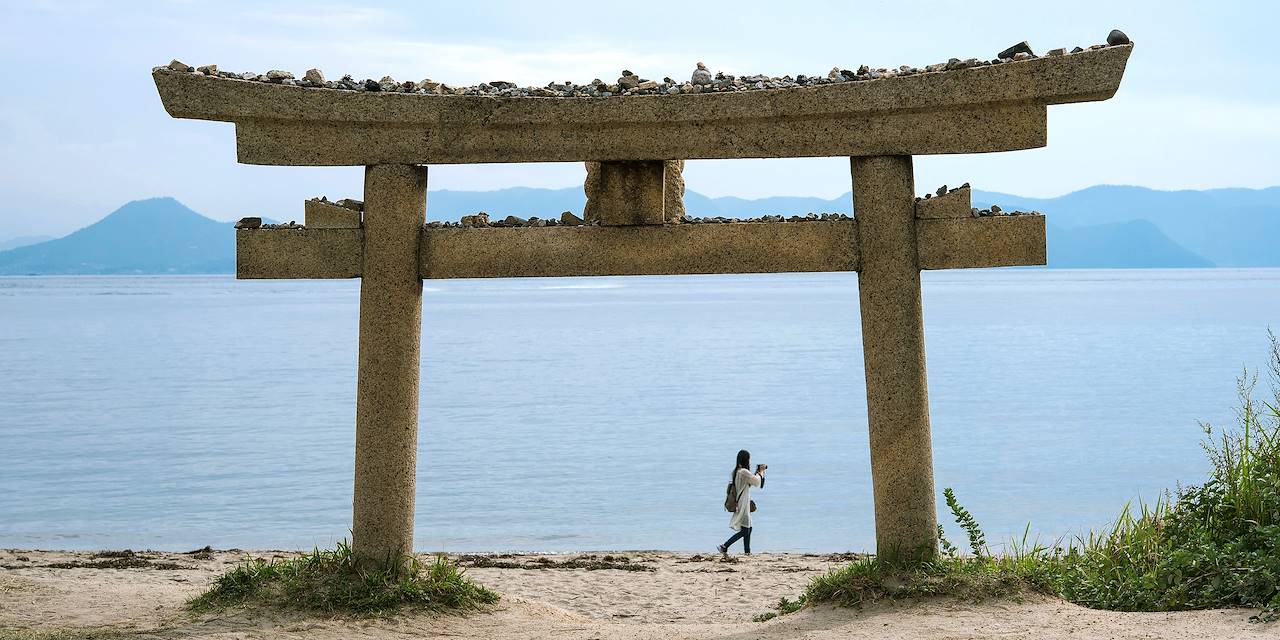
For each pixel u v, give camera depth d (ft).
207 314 341.82
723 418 104.12
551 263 30.04
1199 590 28.78
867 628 26.96
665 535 58.49
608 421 102.47
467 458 82.38
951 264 29.04
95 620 30.14
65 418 104.01
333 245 30.42
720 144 29.30
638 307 375.04
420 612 29.45
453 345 199.52
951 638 25.64
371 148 30.09
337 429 97.09
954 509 33.35
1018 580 29.19
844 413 107.24
